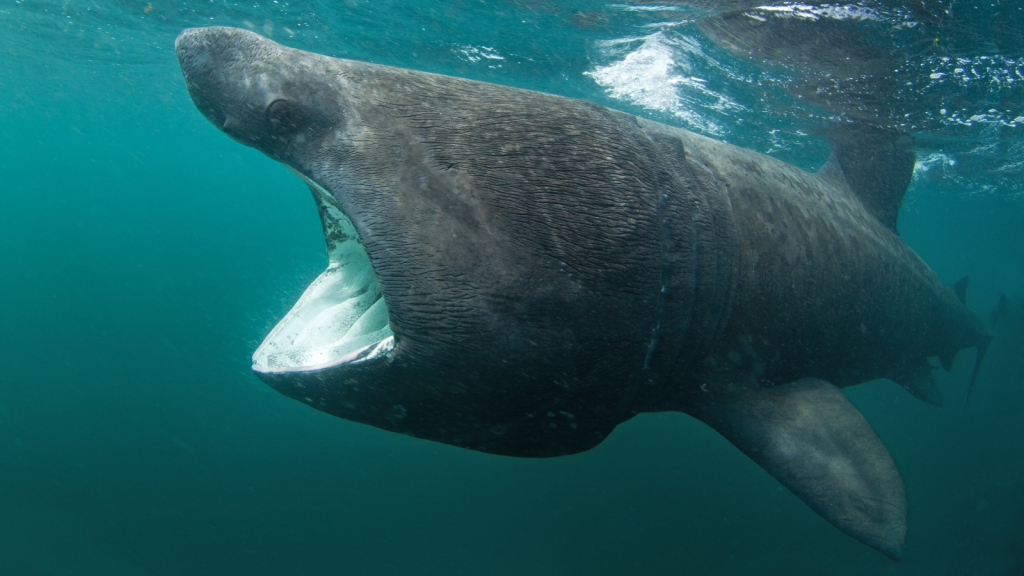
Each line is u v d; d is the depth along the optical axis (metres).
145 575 11.15
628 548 11.66
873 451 2.86
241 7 10.47
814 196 3.68
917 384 5.41
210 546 11.95
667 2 6.54
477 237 1.86
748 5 6.12
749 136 11.88
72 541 11.95
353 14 9.78
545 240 1.93
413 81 2.17
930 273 5.20
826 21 6.07
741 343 2.98
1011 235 38.97
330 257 2.74
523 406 2.11
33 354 21.88
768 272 2.99
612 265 2.05
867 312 3.96
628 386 2.33
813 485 2.68
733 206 2.91
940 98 7.80
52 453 14.88
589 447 2.51
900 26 5.84
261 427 16.98
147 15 12.27
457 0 8.23
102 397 18.39
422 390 1.99
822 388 3.27
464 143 1.99
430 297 1.80
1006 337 19.44
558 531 12.38
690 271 2.46
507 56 10.07
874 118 8.73
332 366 2.02
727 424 3.00
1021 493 14.50
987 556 11.67
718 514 12.74
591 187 2.06
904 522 2.54
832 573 11.02
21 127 44.81
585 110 2.29
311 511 13.15
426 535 12.56
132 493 13.50
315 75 2.15
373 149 1.98
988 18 5.46
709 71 8.55
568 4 7.38
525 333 1.90
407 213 1.84
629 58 8.95
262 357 2.33
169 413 17.58
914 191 19.84
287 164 2.40
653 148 2.48
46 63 20.25
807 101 8.55
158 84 21.52
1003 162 12.95
